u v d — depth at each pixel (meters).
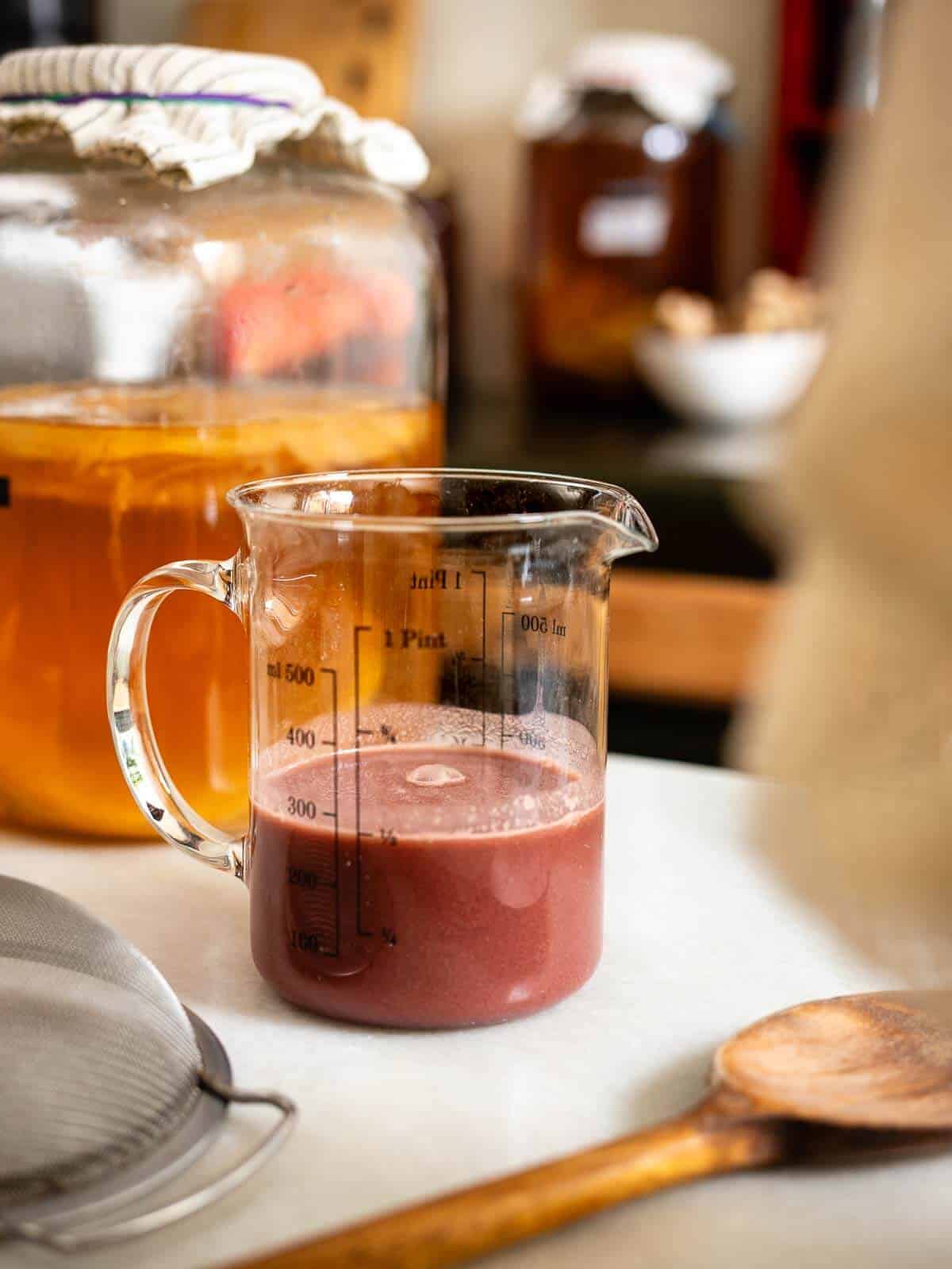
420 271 0.67
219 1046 0.49
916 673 0.37
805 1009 0.49
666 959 0.56
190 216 0.61
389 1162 0.45
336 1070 0.49
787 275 1.60
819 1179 0.45
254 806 0.53
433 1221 0.41
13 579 0.61
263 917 0.52
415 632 0.50
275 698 0.51
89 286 0.61
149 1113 0.45
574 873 0.51
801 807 0.41
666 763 0.74
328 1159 0.45
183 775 0.62
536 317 1.57
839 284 0.38
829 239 0.40
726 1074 0.46
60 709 0.62
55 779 0.63
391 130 0.66
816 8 1.50
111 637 0.56
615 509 0.53
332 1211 0.43
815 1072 0.46
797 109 1.54
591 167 1.49
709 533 1.22
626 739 1.27
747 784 0.71
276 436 0.61
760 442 1.39
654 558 1.25
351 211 0.65
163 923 0.58
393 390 0.67
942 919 0.40
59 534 0.61
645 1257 0.42
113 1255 0.42
